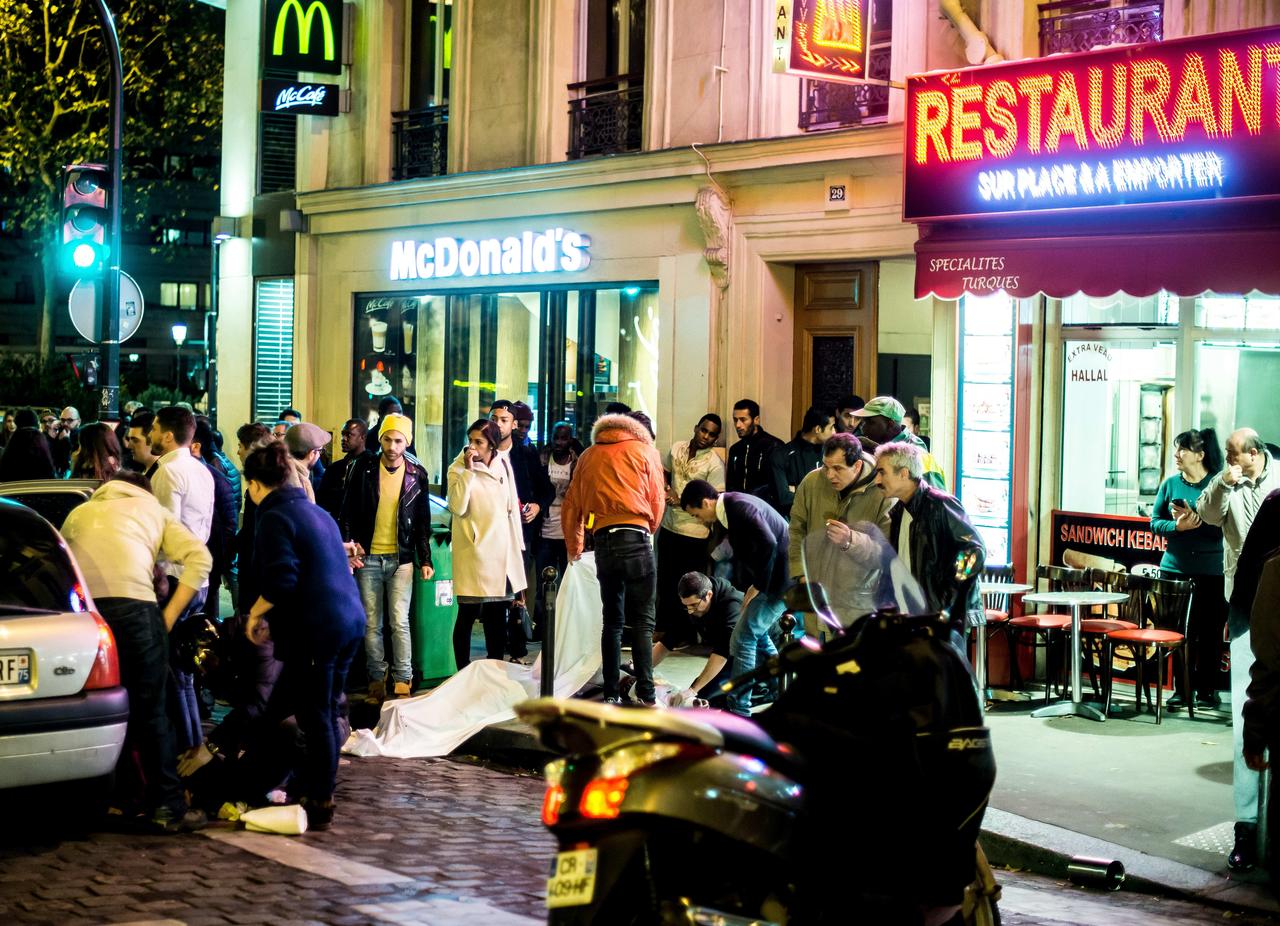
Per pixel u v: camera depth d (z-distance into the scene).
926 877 4.31
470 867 6.48
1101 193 9.74
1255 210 9.17
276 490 7.12
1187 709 9.82
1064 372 10.88
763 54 12.83
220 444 11.47
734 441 13.02
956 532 6.96
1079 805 7.73
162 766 7.05
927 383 13.26
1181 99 9.34
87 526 7.14
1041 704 10.07
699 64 13.44
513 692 9.78
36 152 36.47
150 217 66.38
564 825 3.79
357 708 10.62
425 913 5.64
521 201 15.10
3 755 6.54
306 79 17.91
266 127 19.08
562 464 13.08
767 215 12.76
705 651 12.37
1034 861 7.07
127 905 5.72
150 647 7.07
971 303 11.13
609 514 9.27
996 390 11.05
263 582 6.95
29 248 64.88
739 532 9.05
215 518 10.23
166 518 7.38
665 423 13.73
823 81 12.52
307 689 7.09
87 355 38.06
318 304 18.03
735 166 12.83
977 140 10.33
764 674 4.50
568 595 10.16
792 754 4.10
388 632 11.09
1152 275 9.48
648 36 13.94
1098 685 10.74
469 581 10.95
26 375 34.84
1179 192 9.38
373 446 14.78
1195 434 9.79
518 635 11.94
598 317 14.57
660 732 3.71
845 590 5.07
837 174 12.15
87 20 35.81
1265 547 6.76
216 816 7.39
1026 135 10.07
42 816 7.32
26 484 8.65
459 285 15.98
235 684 7.50
